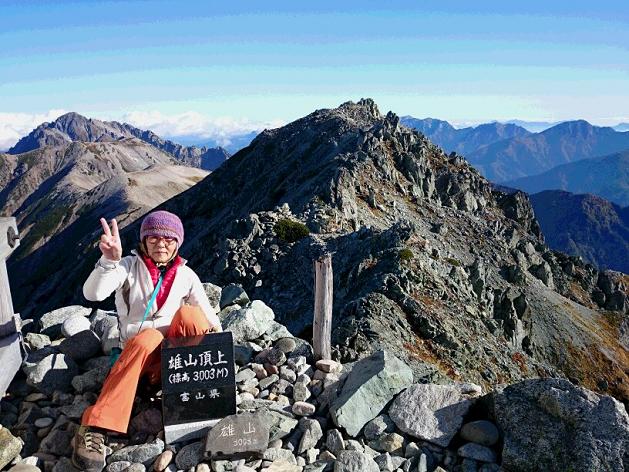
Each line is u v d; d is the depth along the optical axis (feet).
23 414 7.74
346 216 58.85
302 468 7.13
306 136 112.06
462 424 7.89
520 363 37.32
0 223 7.45
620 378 64.75
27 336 9.57
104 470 6.81
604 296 92.27
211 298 12.10
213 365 7.29
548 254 95.50
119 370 7.00
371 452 7.59
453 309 35.86
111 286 7.07
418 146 92.89
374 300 30.96
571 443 6.96
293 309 35.70
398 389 8.38
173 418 7.11
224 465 6.89
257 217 44.75
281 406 8.29
